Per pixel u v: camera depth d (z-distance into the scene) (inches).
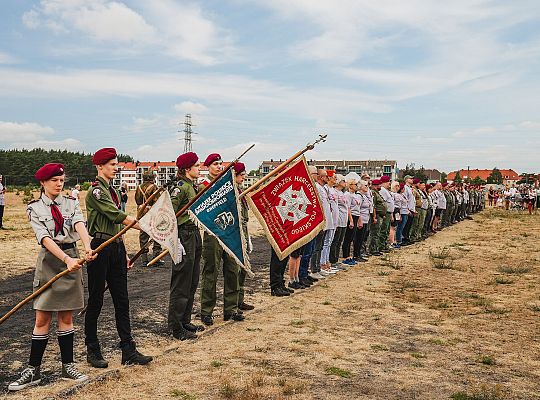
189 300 256.5
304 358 221.6
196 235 253.4
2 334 251.1
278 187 329.4
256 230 858.8
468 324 286.2
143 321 279.0
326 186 434.3
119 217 200.2
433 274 454.6
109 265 205.3
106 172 209.0
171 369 203.6
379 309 318.3
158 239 207.3
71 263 180.5
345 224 479.5
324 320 288.5
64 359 189.3
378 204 561.0
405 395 182.9
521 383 199.3
